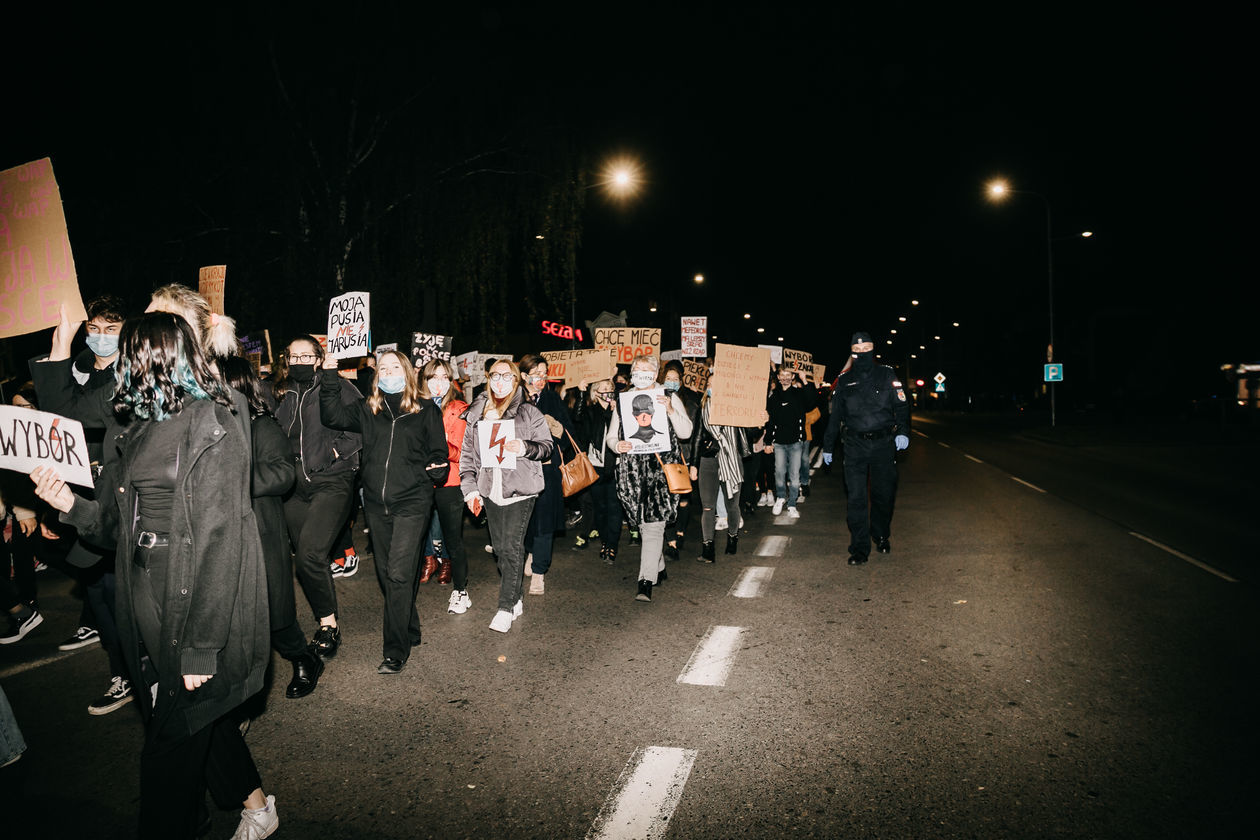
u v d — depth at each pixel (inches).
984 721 157.2
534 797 132.4
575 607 245.0
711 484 303.3
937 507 442.6
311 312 547.2
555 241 589.9
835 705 166.4
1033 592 253.4
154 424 108.3
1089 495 485.1
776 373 452.1
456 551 239.8
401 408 199.9
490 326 592.1
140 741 160.2
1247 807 125.0
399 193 559.5
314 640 203.9
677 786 134.5
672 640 210.8
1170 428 1184.8
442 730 158.7
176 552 104.0
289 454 150.8
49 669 201.9
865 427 301.1
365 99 577.3
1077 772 136.6
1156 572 278.8
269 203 552.1
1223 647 198.1
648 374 251.1
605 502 336.5
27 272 153.9
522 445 211.8
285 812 129.6
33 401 283.1
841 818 124.0
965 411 2511.1
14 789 140.8
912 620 225.0
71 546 178.2
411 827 124.5
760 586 266.7
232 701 110.0
